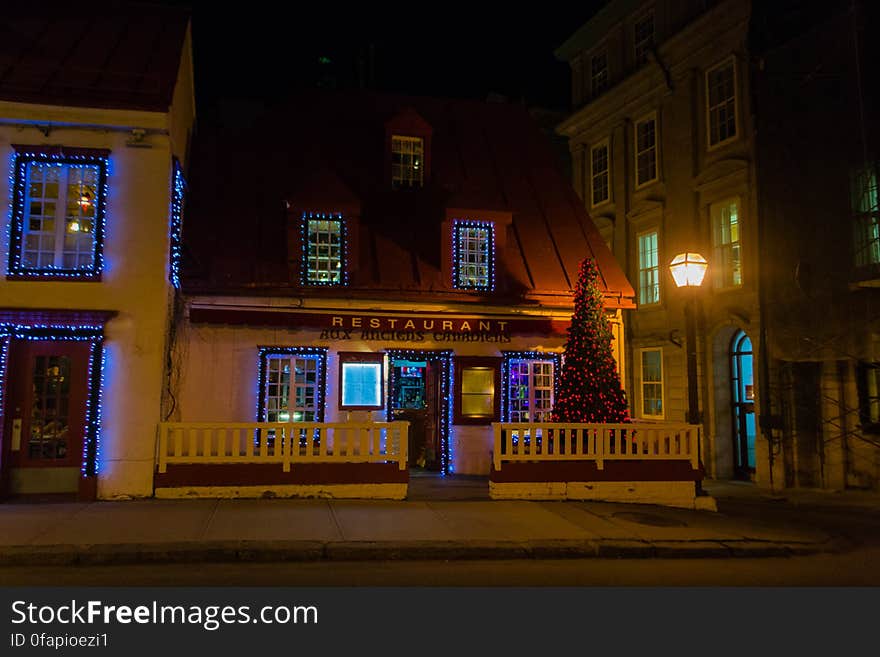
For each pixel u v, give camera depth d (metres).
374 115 17.11
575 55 23.80
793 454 15.16
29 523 8.62
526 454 11.42
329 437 13.04
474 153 17.11
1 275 10.51
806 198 14.64
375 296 13.47
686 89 18.12
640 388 19.70
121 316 10.68
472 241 14.53
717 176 16.89
